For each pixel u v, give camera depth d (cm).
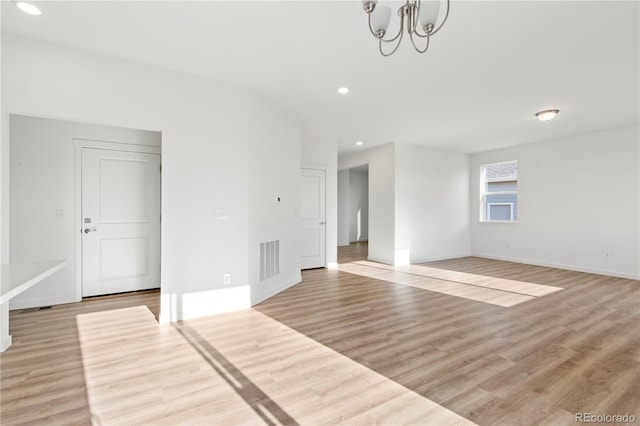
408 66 302
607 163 520
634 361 229
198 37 254
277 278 427
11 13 222
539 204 612
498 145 648
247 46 267
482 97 381
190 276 319
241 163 346
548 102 395
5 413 171
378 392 192
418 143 633
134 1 209
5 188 250
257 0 208
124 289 407
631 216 495
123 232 405
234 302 344
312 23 234
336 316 327
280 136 431
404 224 638
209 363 227
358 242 1082
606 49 269
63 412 172
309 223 590
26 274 178
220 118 334
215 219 331
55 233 361
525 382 202
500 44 262
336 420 167
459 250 721
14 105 250
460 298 394
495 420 166
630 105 405
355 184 1098
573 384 200
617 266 510
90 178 384
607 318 319
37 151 353
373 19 184
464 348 252
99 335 276
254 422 165
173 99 311
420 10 177
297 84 345
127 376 209
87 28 241
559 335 277
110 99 284
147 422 165
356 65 301
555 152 588
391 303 373
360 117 463
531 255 627
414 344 260
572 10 217
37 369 218
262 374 212
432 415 170
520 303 372
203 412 173
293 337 273
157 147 425
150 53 279
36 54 257
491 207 725
